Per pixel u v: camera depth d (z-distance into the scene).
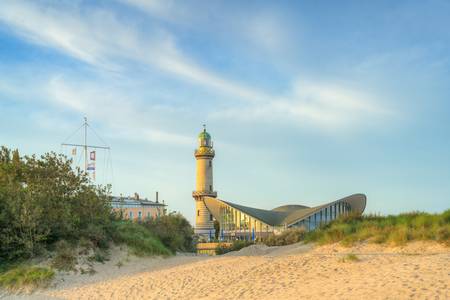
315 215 70.12
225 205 77.75
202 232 89.06
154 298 14.66
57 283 19.27
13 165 28.00
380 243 18.08
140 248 24.97
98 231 24.06
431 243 16.62
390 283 10.92
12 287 18.86
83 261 22.03
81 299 16.11
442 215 19.14
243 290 13.49
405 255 15.44
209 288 14.55
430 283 10.37
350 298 10.35
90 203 25.75
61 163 27.67
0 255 22.06
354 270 13.87
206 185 93.44
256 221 72.50
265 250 23.84
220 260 20.70
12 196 23.92
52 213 23.81
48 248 22.98
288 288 12.77
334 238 20.44
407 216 21.12
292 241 29.20
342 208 73.19
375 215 24.28
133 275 19.58
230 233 75.69
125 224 27.55
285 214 75.69
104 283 18.41
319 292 11.48
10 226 22.50
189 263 21.67
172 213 37.81
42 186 25.00
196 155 94.12
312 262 16.00
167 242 29.97
